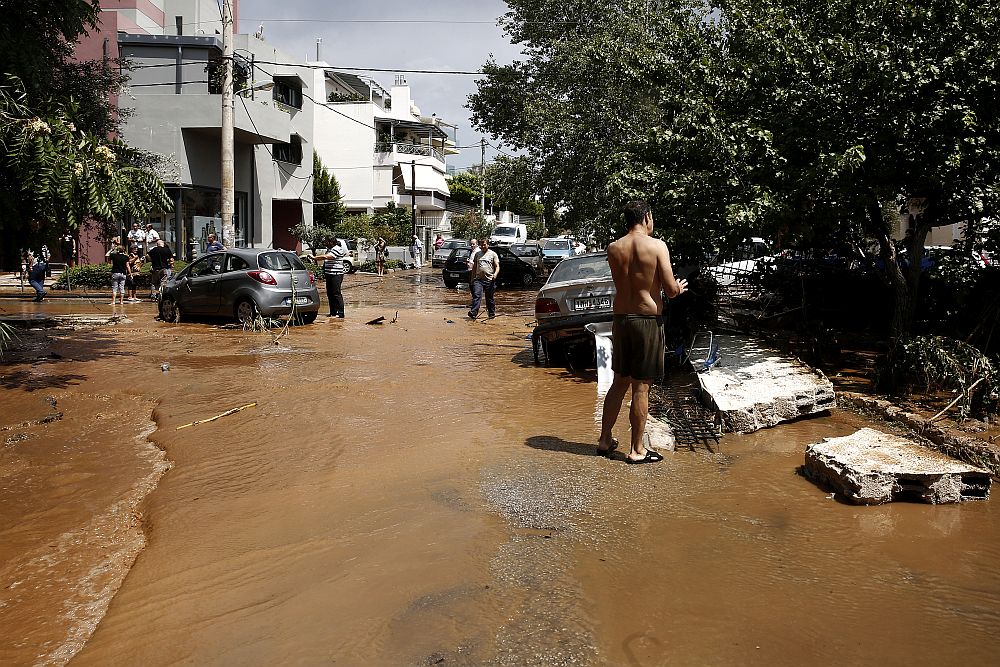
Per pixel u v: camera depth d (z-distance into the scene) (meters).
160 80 29.97
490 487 5.46
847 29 8.26
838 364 9.89
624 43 17.47
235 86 30.48
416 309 20.23
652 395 8.43
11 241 10.71
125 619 3.74
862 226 9.62
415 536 4.61
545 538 4.55
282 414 7.82
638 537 4.57
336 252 17.58
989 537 4.64
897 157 8.07
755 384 7.69
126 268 20.98
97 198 9.28
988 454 5.95
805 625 3.58
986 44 7.43
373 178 55.84
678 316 10.09
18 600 4.09
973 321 8.78
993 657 3.33
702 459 6.17
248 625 3.64
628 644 3.40
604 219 10.88
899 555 4.36
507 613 3.67
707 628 3.54
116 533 4.99
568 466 5.94
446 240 52.69
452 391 8.97
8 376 9.98
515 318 18.02
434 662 3.27
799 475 5.78
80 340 13.47
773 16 8.94
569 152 23.31
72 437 7.19
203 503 5.29
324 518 4.96
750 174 8.34
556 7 24.52
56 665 3.45
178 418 7.71
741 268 12.31
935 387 8.15
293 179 39.44
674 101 9.52
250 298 15.21
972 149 7.55
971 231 8.96
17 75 10.08
